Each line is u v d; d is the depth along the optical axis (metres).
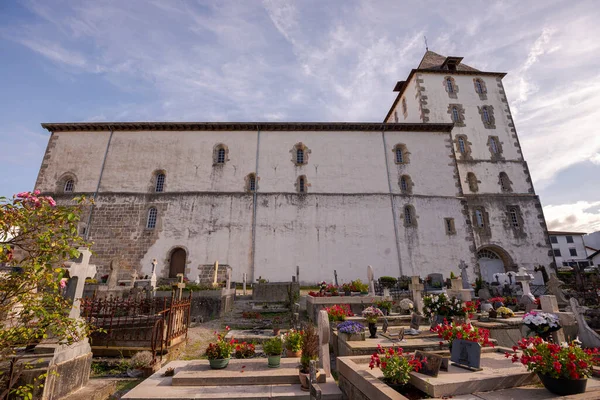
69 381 5.59
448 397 4.43
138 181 24.44
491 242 25.77
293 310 13.41
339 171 25.66
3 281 4.34
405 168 26.12
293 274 22.81
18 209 4.31
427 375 4.95
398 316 10.80
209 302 13.21
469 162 28.06
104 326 8.25
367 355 6.68
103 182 24.20
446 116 29.52
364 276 23.03
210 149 25.64
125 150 25.14
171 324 8.38
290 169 25.52
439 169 26.27
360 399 4.98
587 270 28.53
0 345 4.34
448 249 24.08
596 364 5.21
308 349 6.22
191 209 23.84
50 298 4.74
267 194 24.58
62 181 24.16
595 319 10.62
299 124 26.22
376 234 24.08
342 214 24.45
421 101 29.83
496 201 26.94
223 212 23.92
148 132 25.75
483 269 26.20
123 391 6.25
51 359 5.23
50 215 4.50
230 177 24.98
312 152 26.08
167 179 24.61
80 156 24.80
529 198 27.20
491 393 4.55
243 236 23.41
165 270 22.38
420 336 8.09
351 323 8.12
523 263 25.38
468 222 24.94
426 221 24.69
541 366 4.45
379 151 26.42
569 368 4.21
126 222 23.33
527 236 26.08
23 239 4.36
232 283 20.39
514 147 28.92
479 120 29.56
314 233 23.84
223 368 6.64
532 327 7.02
